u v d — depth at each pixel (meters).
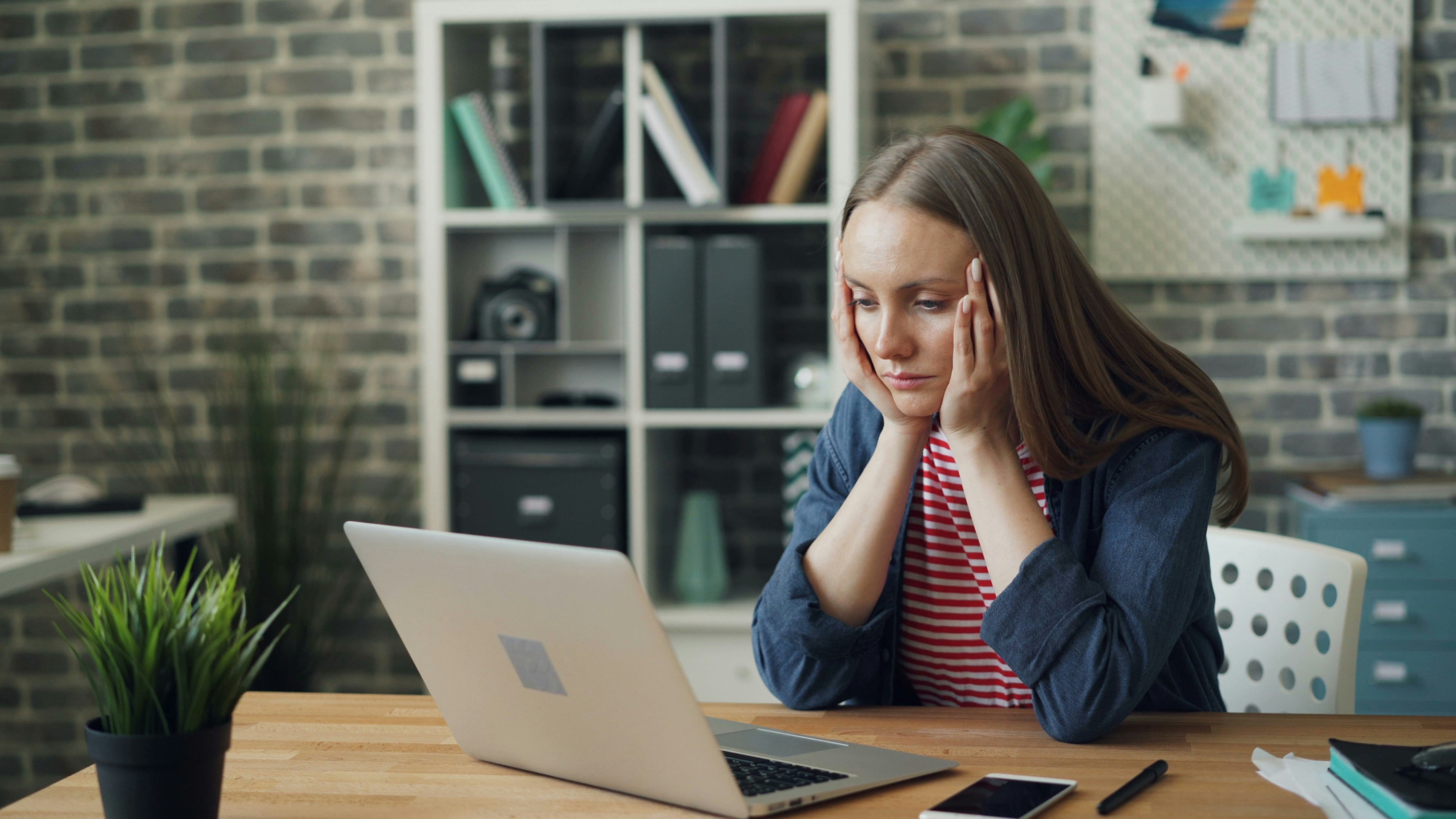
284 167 3.19
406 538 0.97
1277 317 2.95
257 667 0.91
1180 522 1.13
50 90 3.24
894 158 1.17
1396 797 0.84
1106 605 1.10
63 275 3.26
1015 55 2.99
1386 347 2.91
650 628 0.85
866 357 1.24
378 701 1.28
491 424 2.76
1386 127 2.86
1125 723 1.16
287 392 3.19
